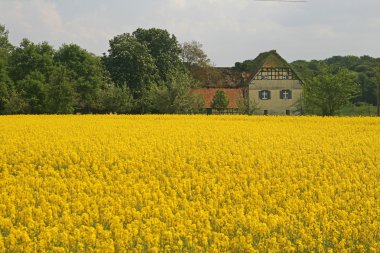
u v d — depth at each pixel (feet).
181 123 108.27
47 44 224.53
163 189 45.01
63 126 96.78
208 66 267.59
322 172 52.75
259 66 217.36
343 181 48.62
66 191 43.91
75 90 190.49
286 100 215.72
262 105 214.28
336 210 38.68
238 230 33.12
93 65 222.28
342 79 174.91
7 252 30.60
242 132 88.94
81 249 30.63
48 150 64.49
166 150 65.67
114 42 238.07
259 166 56.29
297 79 215.92
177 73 193.47
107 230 34.78
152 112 197.77
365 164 61.05
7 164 58.49
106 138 77.82
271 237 32.96
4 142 72.08
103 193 43.52
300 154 65.31
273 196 42.93
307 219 36.06
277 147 71.10
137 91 221.05
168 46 249.34
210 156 62.69
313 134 87.97
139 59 225.56
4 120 113.09
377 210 38.19
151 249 30.25
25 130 88.69
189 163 58.80
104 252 30.19
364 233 33.19
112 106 194.29
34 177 50.65
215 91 225.35
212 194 43.11
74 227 33.81
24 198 40.32
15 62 218.18
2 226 33.99
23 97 182.50
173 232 33.04
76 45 228.02
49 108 175.73
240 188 46.14
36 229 33.76
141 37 248.32
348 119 116.78
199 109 190.39
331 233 34.42
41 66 215.92
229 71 267.39
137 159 59.93
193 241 32.09
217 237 31.86
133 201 39.50
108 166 57.88
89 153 61.67
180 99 185.37
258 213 37.22
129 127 96.68
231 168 56.29
